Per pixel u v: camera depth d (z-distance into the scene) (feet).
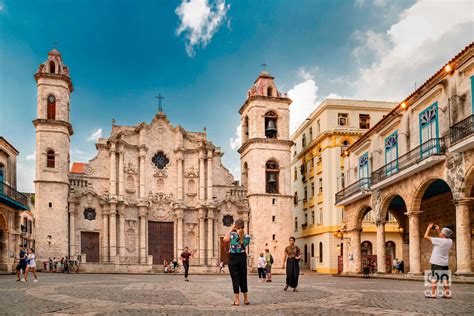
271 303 43.50
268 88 203.82
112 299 47.24
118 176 188.75
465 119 80.07
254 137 196.95
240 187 201.46
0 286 69.36
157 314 35.50
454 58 86.02
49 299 47.26
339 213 182.80
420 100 100.63
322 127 194.59
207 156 198.59
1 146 135.74
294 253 59.57
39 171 173.99
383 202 117.08
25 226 212.84
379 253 117.80
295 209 227.81
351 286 71.67
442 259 47.93
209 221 193.47
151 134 198.70
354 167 143.02
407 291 59.31
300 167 221.46
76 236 179.22
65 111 181.88
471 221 98.68
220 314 35.55
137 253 187.73
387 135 119.85
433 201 116.57
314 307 40.09
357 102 192.03
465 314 34.86
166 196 195.31
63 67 186.50
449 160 86.99
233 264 42.19
